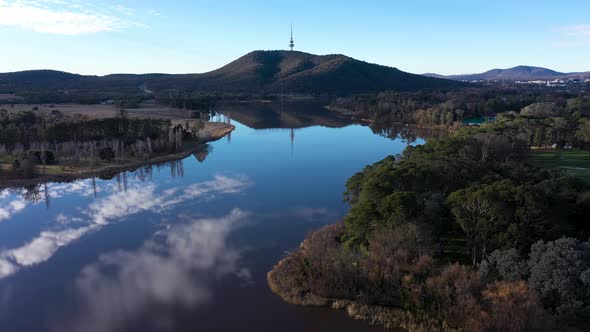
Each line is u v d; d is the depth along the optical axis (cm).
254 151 16462
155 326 5094
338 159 14825
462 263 5744
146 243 7519
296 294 5616
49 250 7300
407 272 5359
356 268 5572
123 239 7725
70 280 6247
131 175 12594
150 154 14638
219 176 12344
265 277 6184
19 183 11306
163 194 10525
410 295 5022
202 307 5459
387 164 8294
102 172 12669
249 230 8025
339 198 9981
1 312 5428
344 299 5434
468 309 4559
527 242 5344
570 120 15725
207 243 7456
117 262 6800
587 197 6028
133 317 5281
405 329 4862
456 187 7056
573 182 6644
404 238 5612
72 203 9862
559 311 4319
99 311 5428
